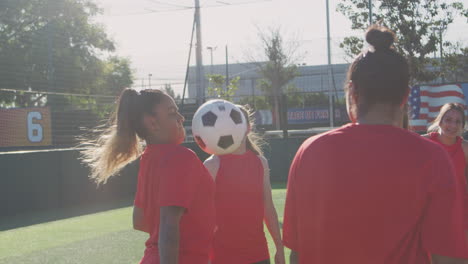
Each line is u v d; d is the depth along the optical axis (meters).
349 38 20.38
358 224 1.57
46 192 10.19
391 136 1.59
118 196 11.97
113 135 2.22
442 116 4.54
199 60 17.58
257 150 3.32
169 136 2.16
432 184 1.51
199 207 2.09
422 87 15.02
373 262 1.56
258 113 21.34
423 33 19.95
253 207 3.03
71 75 27.36
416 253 1.55
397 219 1.53
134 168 12.56
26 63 25.02
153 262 2.04
